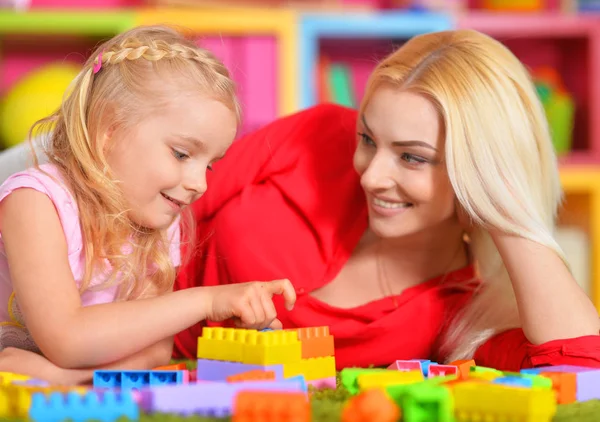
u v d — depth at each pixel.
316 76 2.46
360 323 1.17
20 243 0.97
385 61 1.14
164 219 1.04
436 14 2.40
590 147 2.49
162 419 0.73
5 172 1.30
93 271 1.05
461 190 1.08
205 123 1.02
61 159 1.05
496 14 2.43
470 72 1.09
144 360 1.03
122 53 1.05
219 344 0.91
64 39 2.44
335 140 1.31
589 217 2.41
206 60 1.08
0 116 2.15
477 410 0.75
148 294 1.12
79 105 1.05
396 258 1.20
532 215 1.08
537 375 0.89
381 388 0.73
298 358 0.90
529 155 1.11
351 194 1.25
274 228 1.23
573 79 2.63
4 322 1.08
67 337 0.93
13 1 2.23
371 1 2.66
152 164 1.01
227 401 0.78
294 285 1.18
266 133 1.32
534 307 1.06
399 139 1.08
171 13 2.24
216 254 1.25
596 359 1.01
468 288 1.20
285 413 0.67
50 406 0.73
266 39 2.31
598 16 2.47
